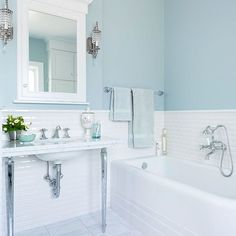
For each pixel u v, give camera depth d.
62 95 1.88
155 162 2.38
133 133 2.30
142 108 2.36
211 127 2.06
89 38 2.05
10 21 1.61
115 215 2.08
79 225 1.89
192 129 2.26
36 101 1.76
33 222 1.83
